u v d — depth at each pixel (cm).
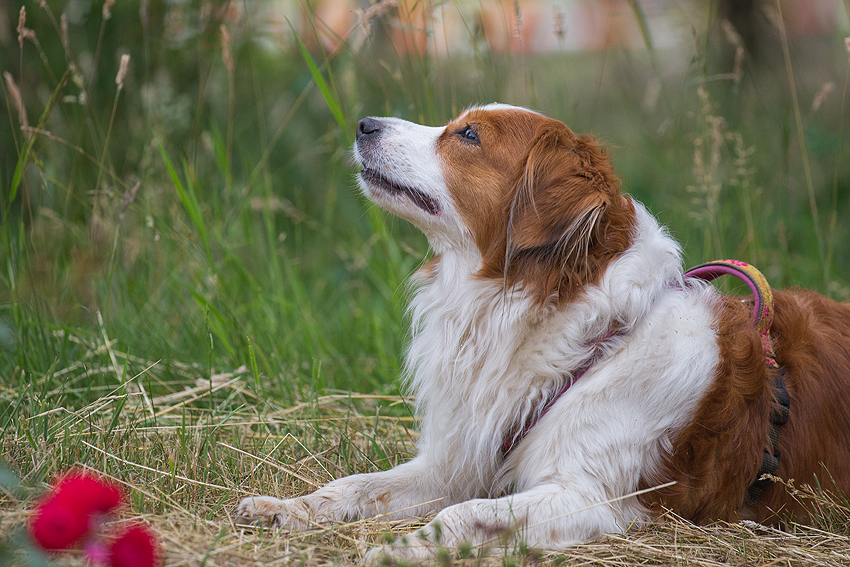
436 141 437
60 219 657
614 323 382
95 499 279
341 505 383
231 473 415
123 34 852
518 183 405
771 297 416
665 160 862
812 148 895
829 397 409
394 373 626
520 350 394
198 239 664
